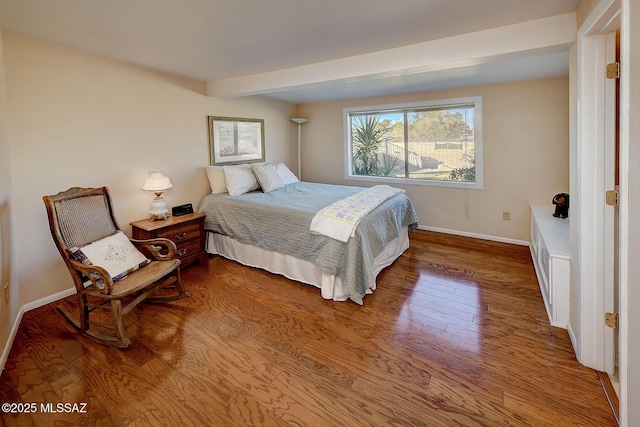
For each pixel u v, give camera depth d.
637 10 1.15
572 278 2.10
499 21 2.12
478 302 2.63
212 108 4.14
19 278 2.50
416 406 1.60
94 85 2.92
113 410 1.59
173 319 2.44
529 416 1.52
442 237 4.43
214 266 3.51
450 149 4.50
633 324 1.23
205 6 1.90
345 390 1.71
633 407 1.24
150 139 3.45
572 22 1.98
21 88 2.46
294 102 5.53
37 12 1.99
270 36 2.38
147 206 3.46
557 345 2.05
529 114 3.83
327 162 5.54
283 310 2.56
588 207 1.75
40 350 2.08
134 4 1.88
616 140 1.68
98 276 2.24
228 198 3.72
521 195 4.00
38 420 1.54
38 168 2.59
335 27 2.22
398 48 2.63
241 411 1.58
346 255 2.65
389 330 2.27
